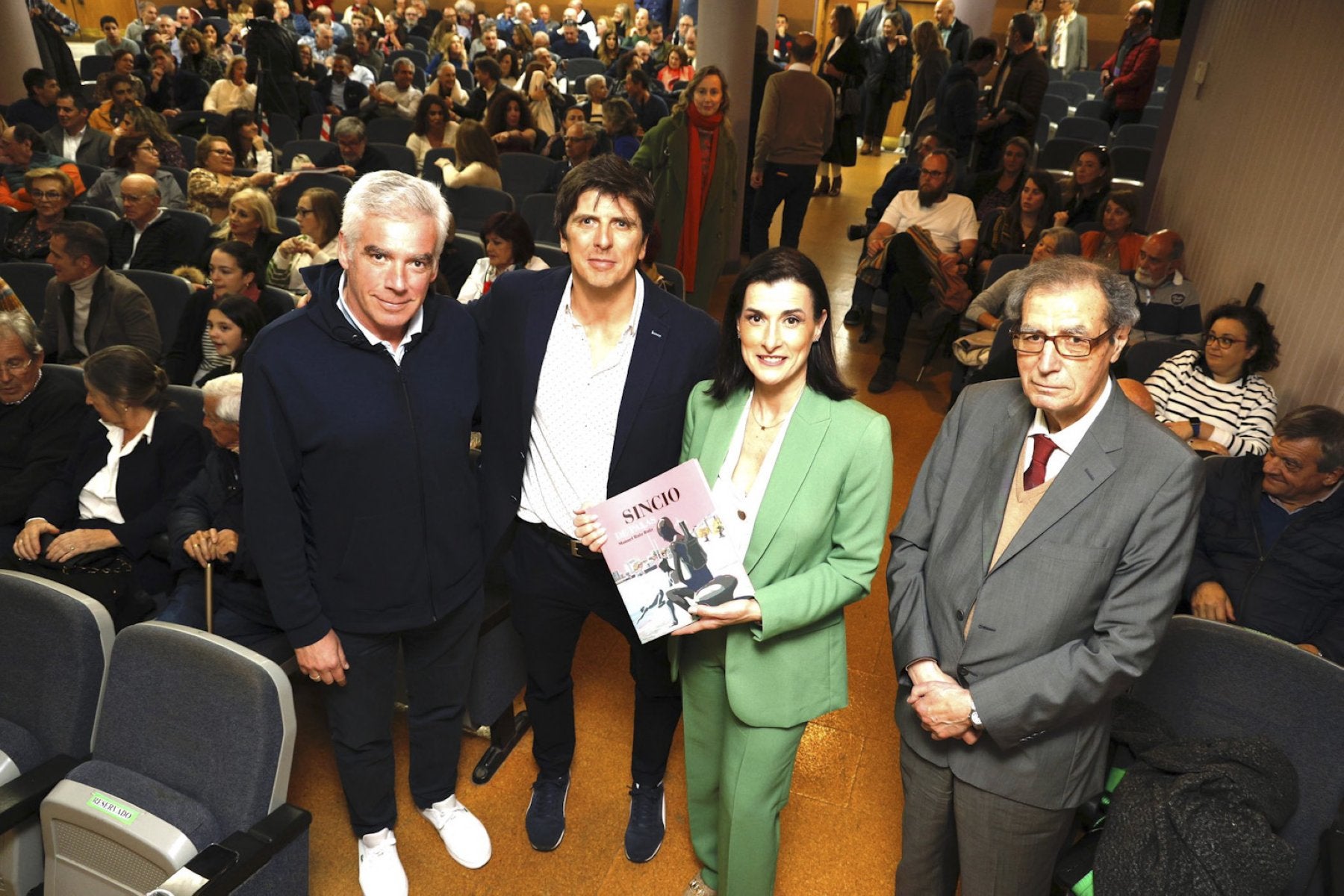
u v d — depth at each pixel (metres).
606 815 2.31
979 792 1.60
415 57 12.70
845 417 1.64
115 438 2.54
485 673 2.32
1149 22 9.12
